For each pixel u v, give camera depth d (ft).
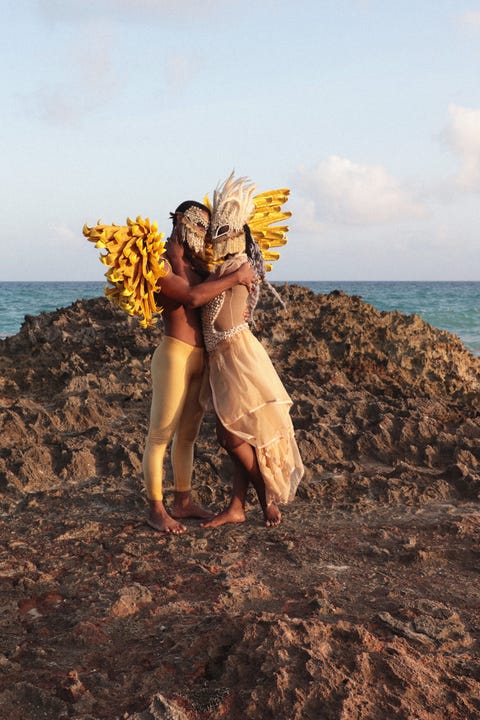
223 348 13.33
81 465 17.63
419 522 14.60
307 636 8.80
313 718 7.44
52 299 196.44
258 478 13.94
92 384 25.35
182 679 8.41
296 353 28.76
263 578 11.64
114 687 8.33
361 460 18.75
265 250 15.11
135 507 15.46
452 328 85.51
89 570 12.09
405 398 25.31
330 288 432.25
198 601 10.72
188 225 13.08
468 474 16.84
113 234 11.78
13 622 10.19
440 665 8.65
